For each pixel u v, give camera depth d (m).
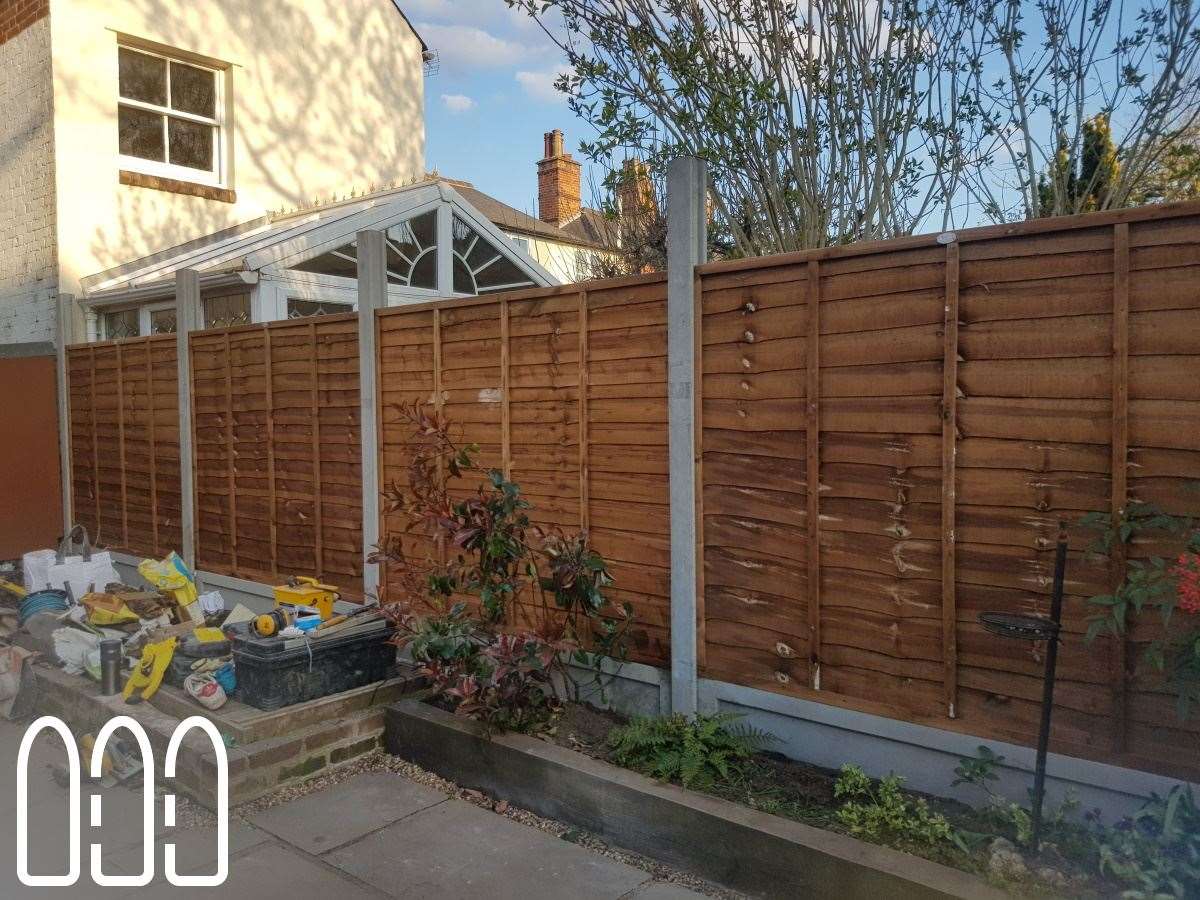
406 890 3.36
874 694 3.56
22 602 6.58
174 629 5.64
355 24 11.77
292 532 6.27
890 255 3.42
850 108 5.42
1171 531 2.84
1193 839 2.71
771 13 5.34
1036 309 3.08
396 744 4.65
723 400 3.97
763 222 5.65
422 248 8.90
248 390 6.53
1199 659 2.71
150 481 7.68
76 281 9.01
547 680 4.36
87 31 9.08
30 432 8.71
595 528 4.52
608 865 3.54
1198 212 2.76
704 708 4.10
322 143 11.41
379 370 5.55
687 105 5.47
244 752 4.18
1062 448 3.06
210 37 10.16
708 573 4.07
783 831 3.20
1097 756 3.04
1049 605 3.11
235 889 3.39
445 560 5.22
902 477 3.43
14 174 9.38
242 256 7.68
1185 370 2.82
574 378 4.55
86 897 3.35
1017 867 2.83
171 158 10.12
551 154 22.88
